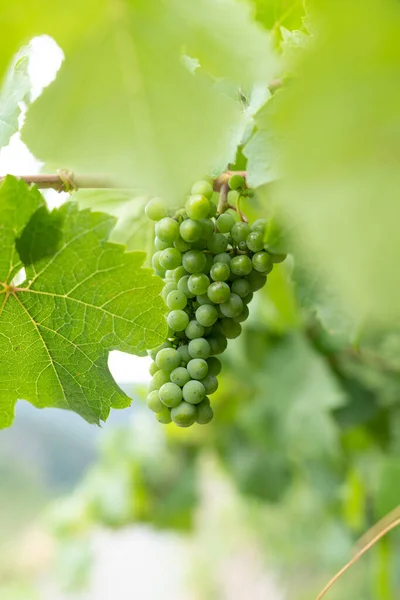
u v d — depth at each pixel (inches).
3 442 196.1
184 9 25.9
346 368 56.2
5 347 33.8
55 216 31.4
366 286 20.4
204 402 32.2
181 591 141.4
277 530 104.0
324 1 22.3
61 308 32.9
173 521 90.2
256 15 32.6
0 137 34.0
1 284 32.5
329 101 21.7
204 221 31.8
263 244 31.9
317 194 21.5
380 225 20.5
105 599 142.3
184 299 32.4
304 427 55.2
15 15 25.4
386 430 56.9
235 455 77.4
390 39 21.6
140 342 32.9
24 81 33.9
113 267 31.9
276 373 57.1
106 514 91.7
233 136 31.6
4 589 151.9
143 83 25.8
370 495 58.4
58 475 198.1
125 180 25.9
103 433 97.8
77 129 25.9
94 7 25.5
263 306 54.7
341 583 72.7
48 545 158.2
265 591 123.9
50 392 34.8
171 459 88.8
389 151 21.0
